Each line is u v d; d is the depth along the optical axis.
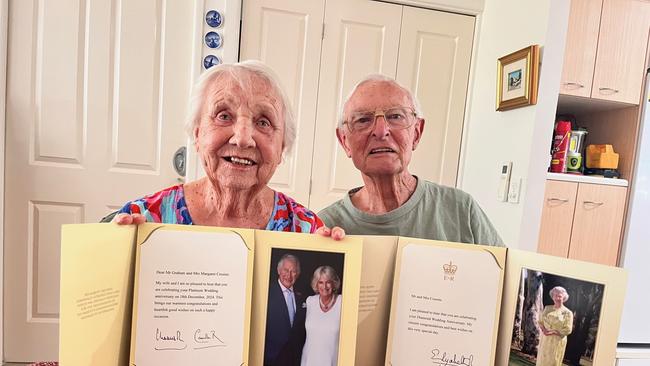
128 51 1.62
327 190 1.90
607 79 1.70
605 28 1.67
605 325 0.49
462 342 0.56
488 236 0.88
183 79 1.67
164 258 0.51
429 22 1.88
